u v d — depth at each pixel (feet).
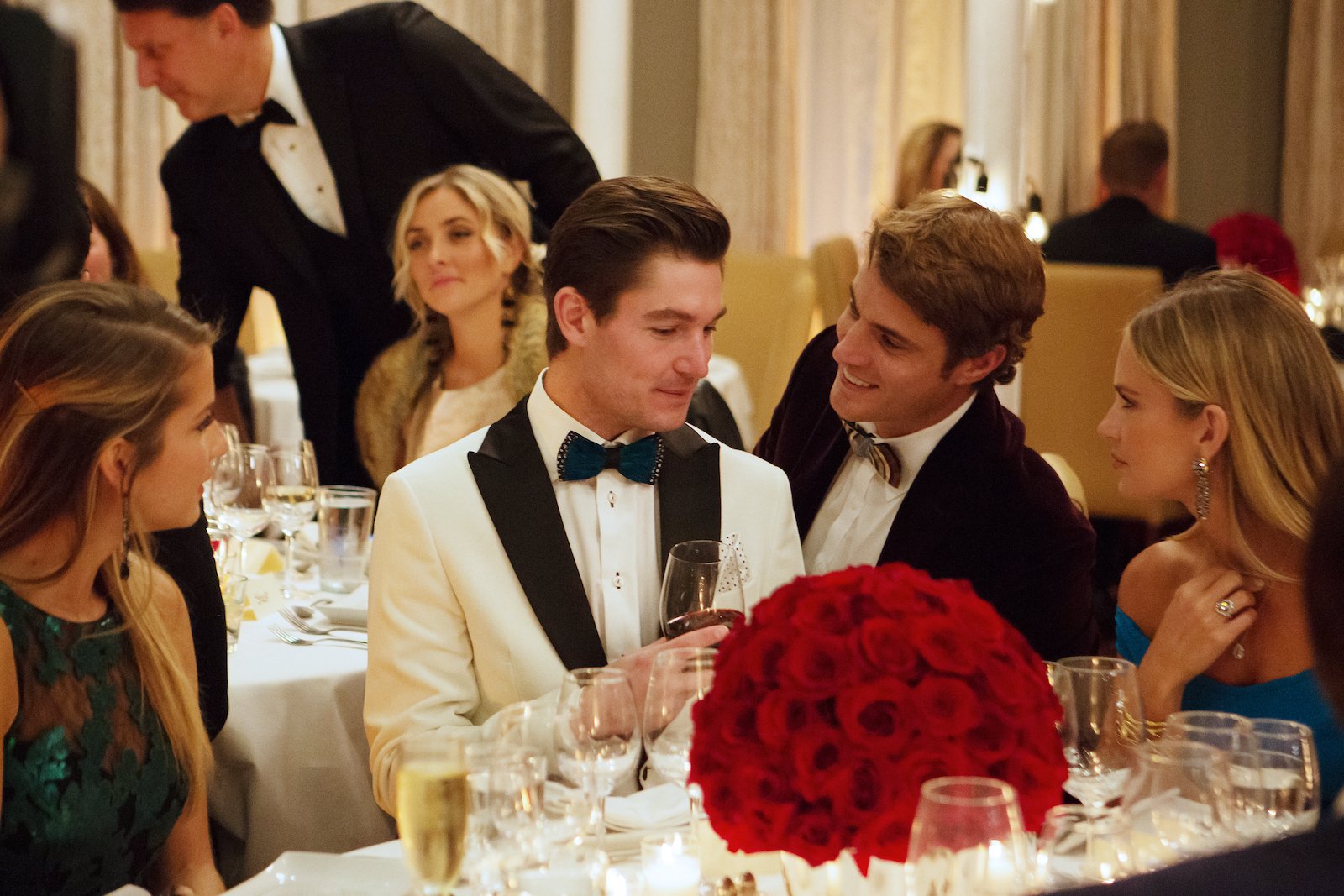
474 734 5.45
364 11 11.30
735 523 6.70
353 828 7.80
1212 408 6.42
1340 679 2.66
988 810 3.38
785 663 4.10
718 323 17.40
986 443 7.17
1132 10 25.63
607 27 20.22
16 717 5.65
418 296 10.54
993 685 4.04
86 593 5.90
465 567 6.25
